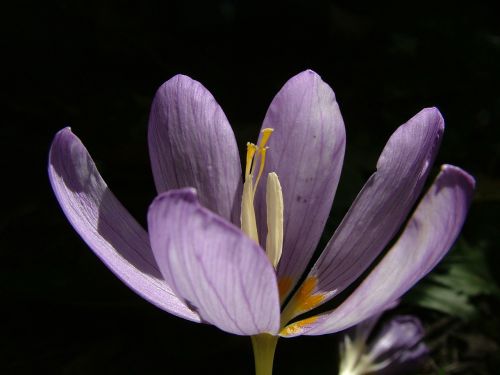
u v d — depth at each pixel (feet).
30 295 0.66
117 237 0.44
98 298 0.67
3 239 0.71
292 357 0.68
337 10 1.12
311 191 0.49
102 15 0.92
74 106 0.82
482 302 0.81
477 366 0.74
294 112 0.49
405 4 1.11
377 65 1.01
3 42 0.85
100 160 0.73
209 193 0.48
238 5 1.08
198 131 0.48
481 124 1.02
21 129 0.78
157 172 0.47
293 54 1.05
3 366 0.65
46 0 0.89
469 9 1.11
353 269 0.46
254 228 0.46
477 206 0.85
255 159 0.49
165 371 0.67
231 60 1.02
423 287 0.75
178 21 1.06
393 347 0.66
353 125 0.93
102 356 0.67
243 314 0.38
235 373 0.68
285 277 0.49
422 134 0.44
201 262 0.35
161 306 0.42
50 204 0.73
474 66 0.99
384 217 0.45
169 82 0.48
